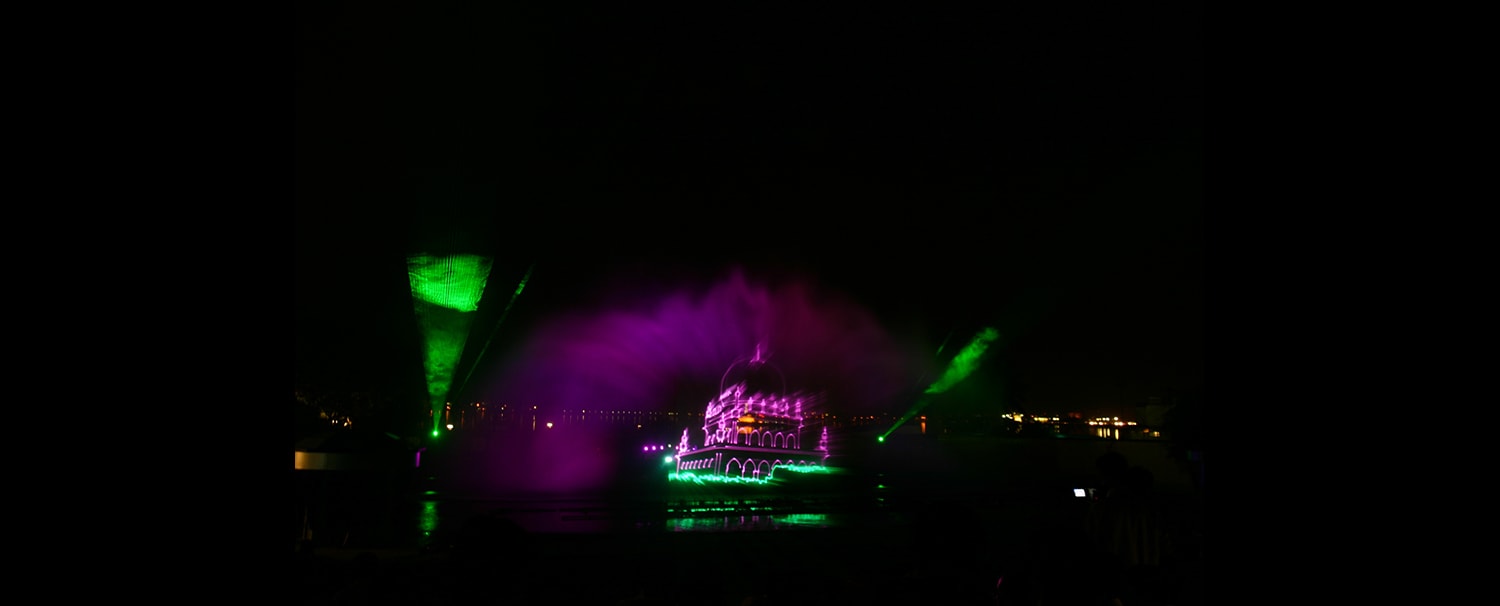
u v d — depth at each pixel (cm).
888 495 1884
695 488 1983
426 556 651
